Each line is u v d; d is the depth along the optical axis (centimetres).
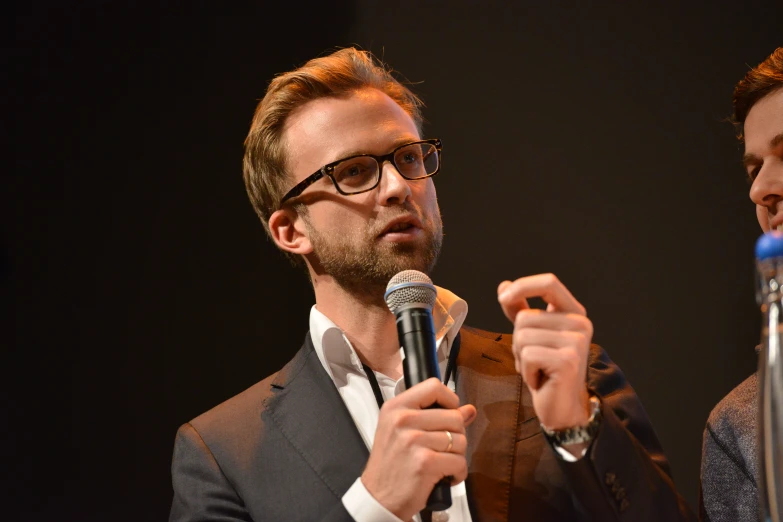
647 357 768
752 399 464
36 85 849
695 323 766
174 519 456
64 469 792
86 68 852
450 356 474
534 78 816
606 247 787
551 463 418
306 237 488
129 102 847
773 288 266
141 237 830
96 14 852
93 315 820
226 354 811
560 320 334
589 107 805
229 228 829
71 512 784
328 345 473
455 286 797
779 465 266
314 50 837
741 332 757
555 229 796
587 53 812
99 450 795
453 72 825
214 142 838
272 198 502
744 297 760
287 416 463
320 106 483
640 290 777
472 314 791
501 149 812
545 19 821
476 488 414
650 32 802
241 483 444
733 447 462
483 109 818
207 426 478
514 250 797
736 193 771
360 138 463
